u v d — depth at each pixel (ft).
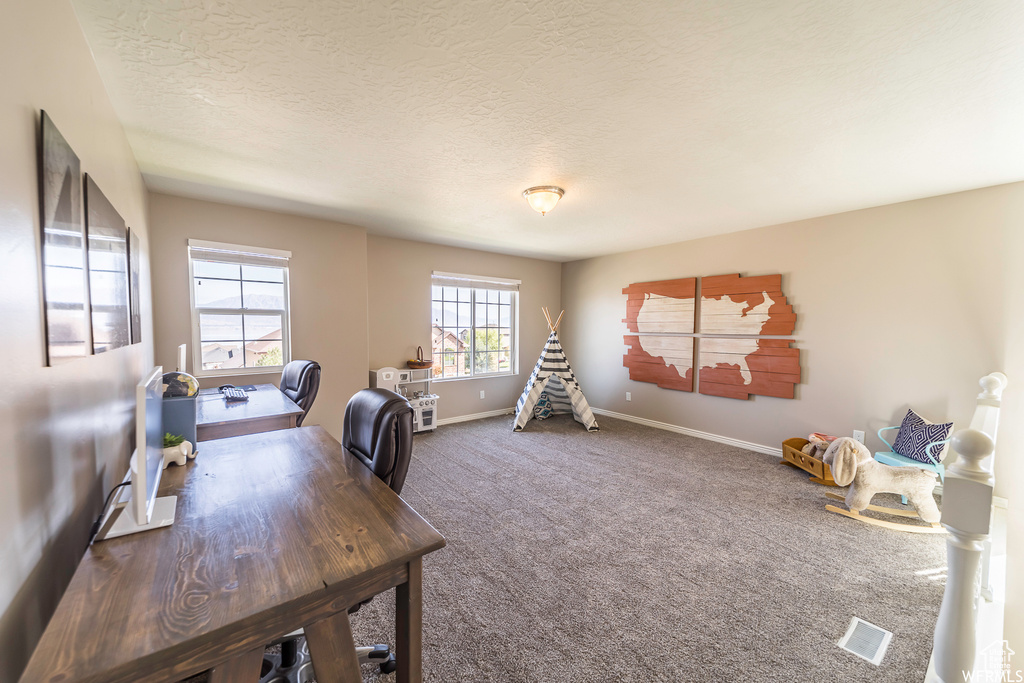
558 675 4.87
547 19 4.31
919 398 10.37
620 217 12.23
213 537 3.50
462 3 4.10
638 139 7.11
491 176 8.87
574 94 5.74
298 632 4.61
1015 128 6.57
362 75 5.33
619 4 4.09
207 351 10.93
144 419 3.40
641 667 5.00
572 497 9.95
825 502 9.74
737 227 13.42
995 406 8.43
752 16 4.24
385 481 4.77
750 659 5.13
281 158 7.94
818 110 6.12
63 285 3.49
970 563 3.59
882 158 7.84
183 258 10.31
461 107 6.11
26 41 2.96
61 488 3.43
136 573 2.99
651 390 16.93
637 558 7.36
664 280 16.28
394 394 5.25
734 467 12.05
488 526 8.50
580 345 20.10
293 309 12.08
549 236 14.98
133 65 5.09
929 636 5.51
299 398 9.20
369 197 10.36
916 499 8.57
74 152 3.98
